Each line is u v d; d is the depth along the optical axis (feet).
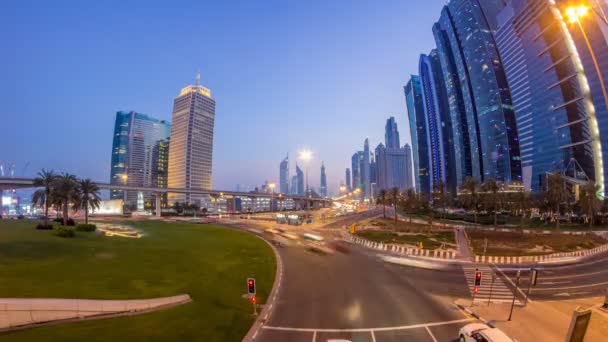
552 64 504.02
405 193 407.23
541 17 524.11
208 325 57.98
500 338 46.98
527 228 262.47
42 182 201.46
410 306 71.15
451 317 64.85
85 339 49.06
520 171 648.79
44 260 95.91
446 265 117.08
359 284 89.20
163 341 50.52
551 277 101.45
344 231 234.58
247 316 63.98
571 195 274.36
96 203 234.58
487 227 266.16
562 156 485.56
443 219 349.61
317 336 55.52
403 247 149.59
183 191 526.98
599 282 95.50
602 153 431.02
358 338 54.95
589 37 451.53
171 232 216.95
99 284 75.61
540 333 57.82
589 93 451.12
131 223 289.12
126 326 54.80
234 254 134.92
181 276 91.61
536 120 537.24
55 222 226.58
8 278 73.10
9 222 214.28
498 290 85.51
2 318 51.08
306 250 148.77
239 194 620.49
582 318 47.37
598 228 261.85
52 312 54.95
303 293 80.48
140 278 84.99
